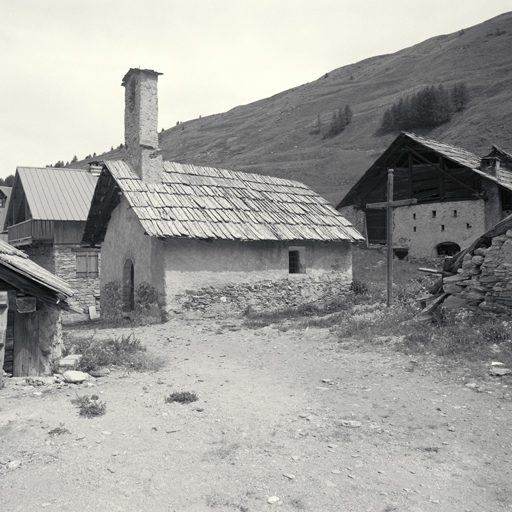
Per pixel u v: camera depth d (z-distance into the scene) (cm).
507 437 471
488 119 8044
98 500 359
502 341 798
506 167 3059
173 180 1647
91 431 493
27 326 715
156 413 553
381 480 392
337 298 1761
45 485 380
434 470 409
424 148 2664
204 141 16162
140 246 1553
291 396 639
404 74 16050
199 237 1397
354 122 11969
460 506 352
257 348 998
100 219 1811
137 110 1581
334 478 395
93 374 726
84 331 1277
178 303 1427
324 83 19412
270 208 1748
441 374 689
